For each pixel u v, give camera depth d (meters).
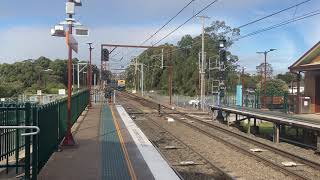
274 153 20.45
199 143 23.52
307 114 33.03
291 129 30.28
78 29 16.84
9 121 12.26
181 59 99.88
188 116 41.69
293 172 15.06
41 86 117.56
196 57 94.12
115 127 25.42
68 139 17.05
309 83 36.09
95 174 12.03
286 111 36.69
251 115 29.83
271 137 28.59
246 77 92.25
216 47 89.25
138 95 98.50
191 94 89.94
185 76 94.50
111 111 41.41
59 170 12.48
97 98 70.81
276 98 43.16
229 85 83.69
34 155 10.19
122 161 14.04
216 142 23.95
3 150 11.59
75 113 29.09
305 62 35.84
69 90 17.16
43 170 12.42
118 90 125.69
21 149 13.02
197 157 18.64
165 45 104.12
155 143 22.88
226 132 29.30
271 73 108.31
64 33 15.78
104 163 13.66
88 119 31.64
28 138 9.97
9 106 12.55
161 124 34.41
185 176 14.44
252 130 31.52
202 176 14.59
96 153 15.57
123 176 11.85
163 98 76.12
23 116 12.45
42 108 12.58
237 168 16.41
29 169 10.04
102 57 52.12
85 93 45.12
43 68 137.38
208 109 46.88
